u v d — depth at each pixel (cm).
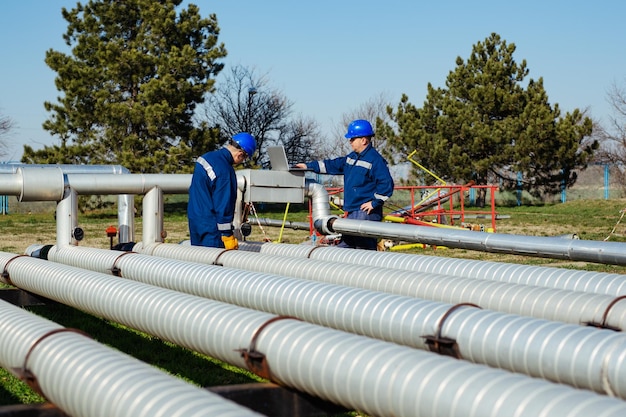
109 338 686
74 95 3080
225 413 296
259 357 414
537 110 3578
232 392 399
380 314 484
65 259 863
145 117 3062
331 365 373
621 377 356
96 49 3212
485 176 3669
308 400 411
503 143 3631
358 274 643
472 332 429
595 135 5375
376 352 366
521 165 3584
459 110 3609
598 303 480
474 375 323
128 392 329
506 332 413
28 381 394
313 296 539
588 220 2561
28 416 383
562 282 598
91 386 347
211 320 472
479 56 3809
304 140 4662
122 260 756
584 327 404
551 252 721
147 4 3191
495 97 3706
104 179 933
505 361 408
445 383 324
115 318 580
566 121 3566
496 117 3791
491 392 307
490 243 774
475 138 3575
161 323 517
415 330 459
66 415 387
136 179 960
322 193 1056
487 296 542
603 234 1927
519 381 313
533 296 517
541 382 313
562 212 3150
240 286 602
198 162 889
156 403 314
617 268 1186
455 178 3641
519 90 3722
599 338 381
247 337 432
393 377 343
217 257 792
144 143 3156
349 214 969
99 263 787
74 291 643
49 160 3086
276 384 412
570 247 707
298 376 390
